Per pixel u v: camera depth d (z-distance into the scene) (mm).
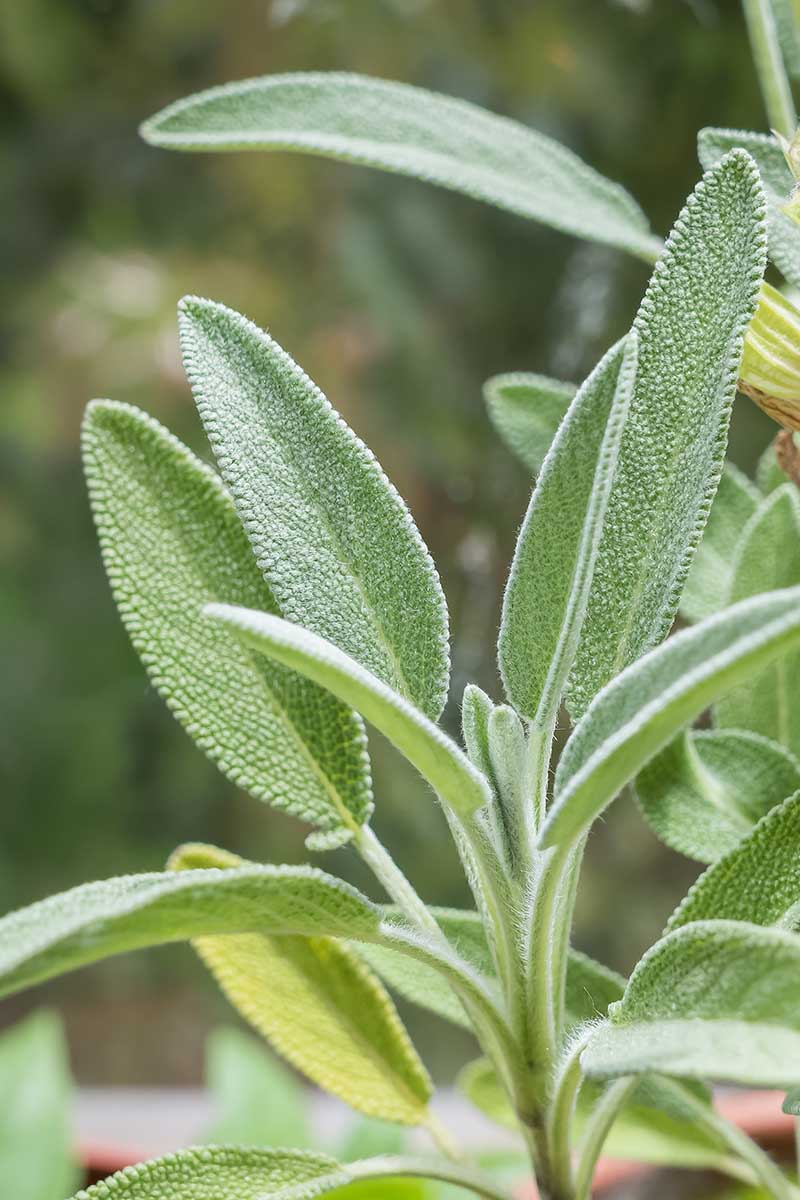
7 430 1090
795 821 361
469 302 923
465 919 404
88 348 1066
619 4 756
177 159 1081
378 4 905
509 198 423
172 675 369
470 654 725
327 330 989
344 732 370
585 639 361
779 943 326
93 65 1075
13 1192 458
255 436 363
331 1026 410
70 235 1130
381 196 979
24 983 320
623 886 930
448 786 346
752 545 404
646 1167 493
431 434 919
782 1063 314
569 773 336
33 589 1110
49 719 1077
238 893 333
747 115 783
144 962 989
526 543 359
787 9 461
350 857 955
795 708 418
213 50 1022
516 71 871
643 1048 324
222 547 376
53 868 1070
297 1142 482
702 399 358
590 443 350
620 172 837
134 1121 750
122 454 375
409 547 365
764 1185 415
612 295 768
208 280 1035
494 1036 373
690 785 404
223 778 1063
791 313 368
